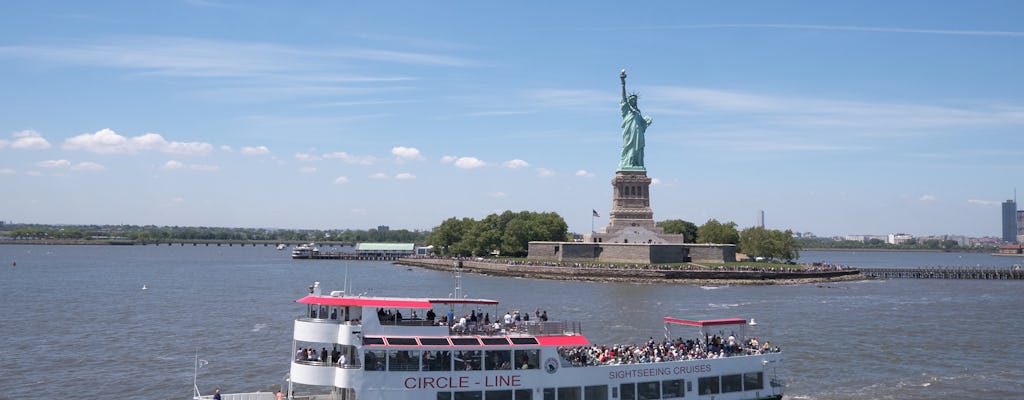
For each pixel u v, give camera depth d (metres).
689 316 135.50
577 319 130.00
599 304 155.88
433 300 61.59
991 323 130.50
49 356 96.56
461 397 59.03
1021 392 80.75
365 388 57.59
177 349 101.50
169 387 80.88
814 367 91.75
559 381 61.47
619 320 129.12
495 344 59.97
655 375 64.62
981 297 185.62
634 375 63.84
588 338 108.38
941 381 85.38
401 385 57.97
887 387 82.69
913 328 122.94
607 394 62.88
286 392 69.12
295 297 174.88
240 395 62.56
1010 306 161.12
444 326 60.03
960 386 83.06
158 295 179.25
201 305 155.50
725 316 135.88
